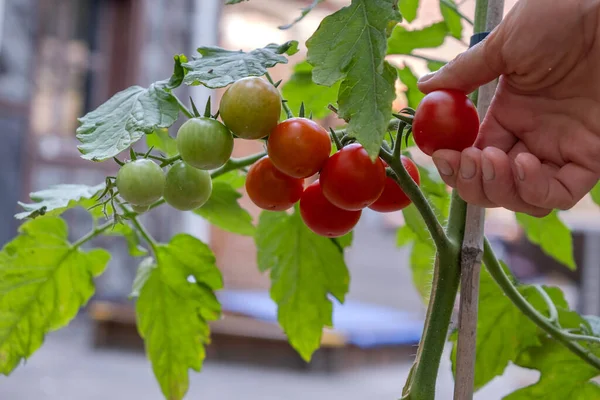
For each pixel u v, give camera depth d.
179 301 0.65
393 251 3.66
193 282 0.64
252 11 3.22
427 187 0.64
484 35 0.53
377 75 0.44
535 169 0.47
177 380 0.67
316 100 0.70
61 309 0.65
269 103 0.47
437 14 0.92
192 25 3.15
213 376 2.31
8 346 0.64
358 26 0.45
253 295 3.20
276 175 0.51
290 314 0.68
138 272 0.66
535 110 0.51
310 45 0.46
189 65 0.47
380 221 3.71
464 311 0.52
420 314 3.27
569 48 0.48
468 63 0.48
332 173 0.48
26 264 0.63
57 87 2.90
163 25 3.09
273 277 0.67
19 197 2.75
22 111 2.73
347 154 0.48
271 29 3.32
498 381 2.28
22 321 0.64
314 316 0.68
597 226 2.66
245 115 0.47
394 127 0.54
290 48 0.49
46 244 0.62
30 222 0.62
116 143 0.46
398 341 2.65
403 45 0.70
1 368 0.65
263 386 2.21
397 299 3.61
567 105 0.50
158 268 0.64
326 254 0.66
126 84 3.01
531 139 0.51
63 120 2.93
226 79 0.47
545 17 0.47
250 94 0.46
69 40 2.92
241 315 2.73
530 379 2.28
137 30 2.99
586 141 0.49
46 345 2.64
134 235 0.65
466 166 0.46
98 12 2.99
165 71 3.12
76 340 2.75
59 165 2.87
